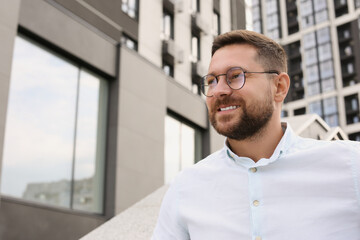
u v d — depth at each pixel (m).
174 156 14.89
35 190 9.68
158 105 13.96
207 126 16.67
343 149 1.45
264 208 1.43
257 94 1.49
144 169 12.81
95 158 11.56
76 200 10.73
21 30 9.95
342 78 48.94
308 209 1.39
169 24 16.86
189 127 16.03
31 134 9.84
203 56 18.59
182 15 17.70
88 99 11.70
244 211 1.46
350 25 49.50
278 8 55.12
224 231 1.47
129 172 12.20
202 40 18.78
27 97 9.91
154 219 3.30
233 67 1.51
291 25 53.78
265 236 1.40
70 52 11.02
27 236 9.11
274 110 1.53
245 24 23.12
